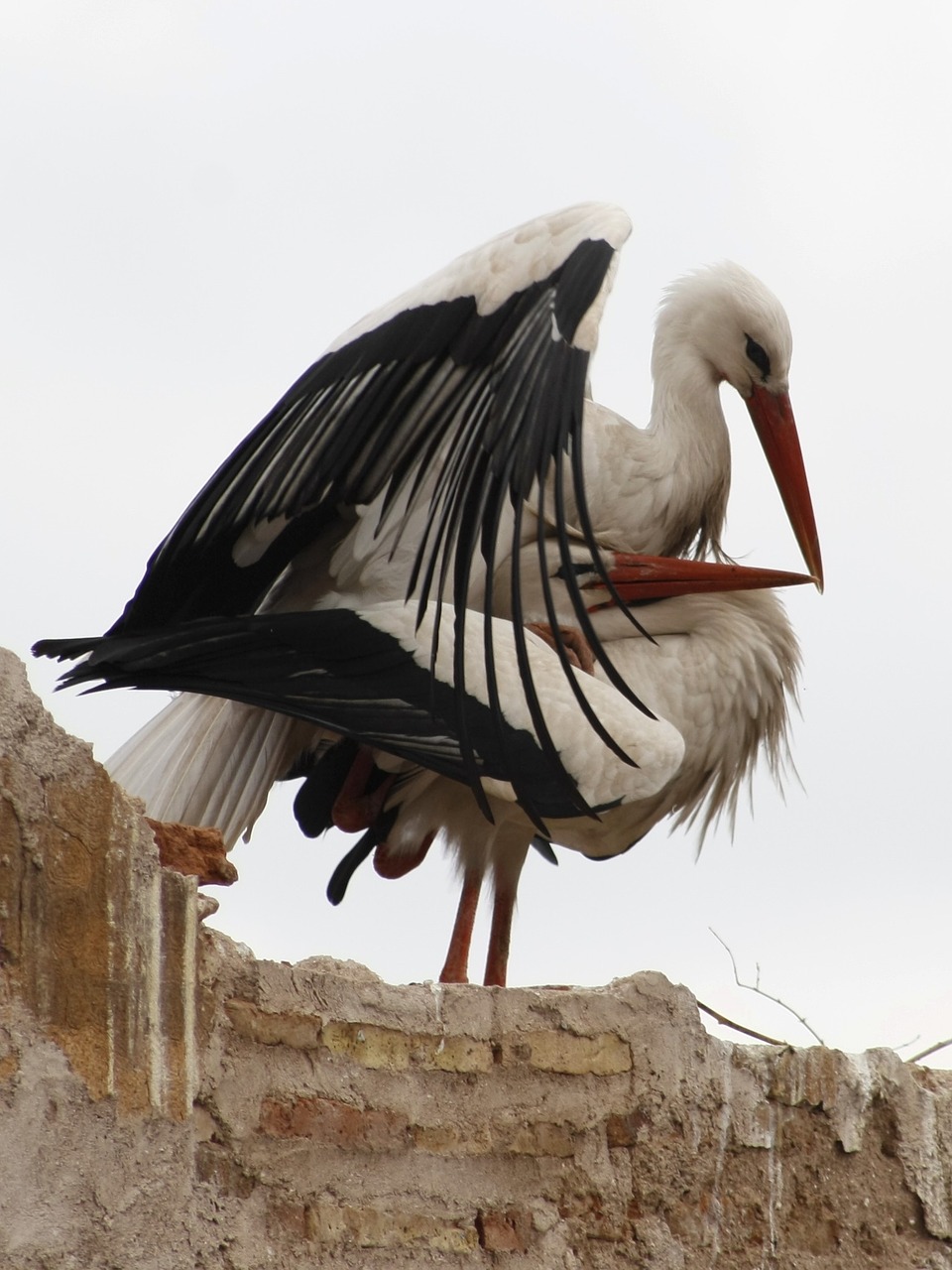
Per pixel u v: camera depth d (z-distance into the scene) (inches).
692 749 470.6
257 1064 290.5
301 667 410.9
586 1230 325.1
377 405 380.5
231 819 460.8
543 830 340.2
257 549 420.8
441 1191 309.3
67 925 260.7
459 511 337.4
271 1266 283.4
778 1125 354.0
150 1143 267.7
